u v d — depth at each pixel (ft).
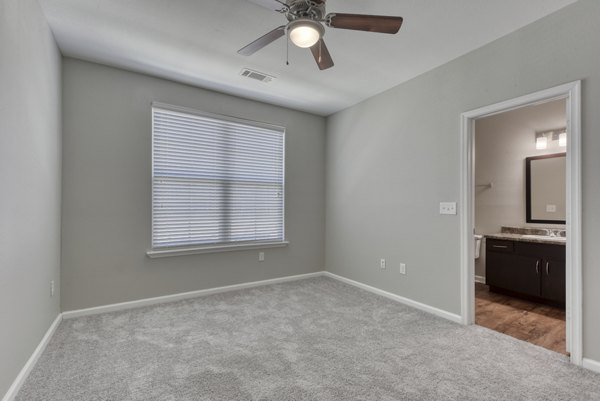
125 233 10.15
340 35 8.05
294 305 10.59
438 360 6.91
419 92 10.40
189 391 5.73
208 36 8.22
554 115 12.43
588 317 6.51
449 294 9.34
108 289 9.87
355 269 13.10
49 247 7.84
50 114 7.84
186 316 9.50
